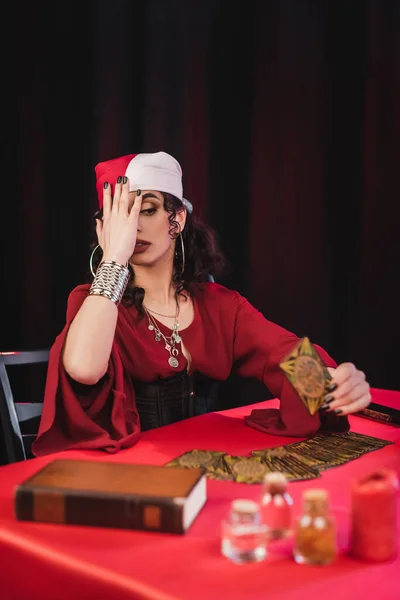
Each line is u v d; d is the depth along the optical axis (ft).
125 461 4.19
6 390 5.78
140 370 5.49
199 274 6.03
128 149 10.66
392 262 10.54
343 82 10.39
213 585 2.61
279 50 10.46
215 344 5.79
